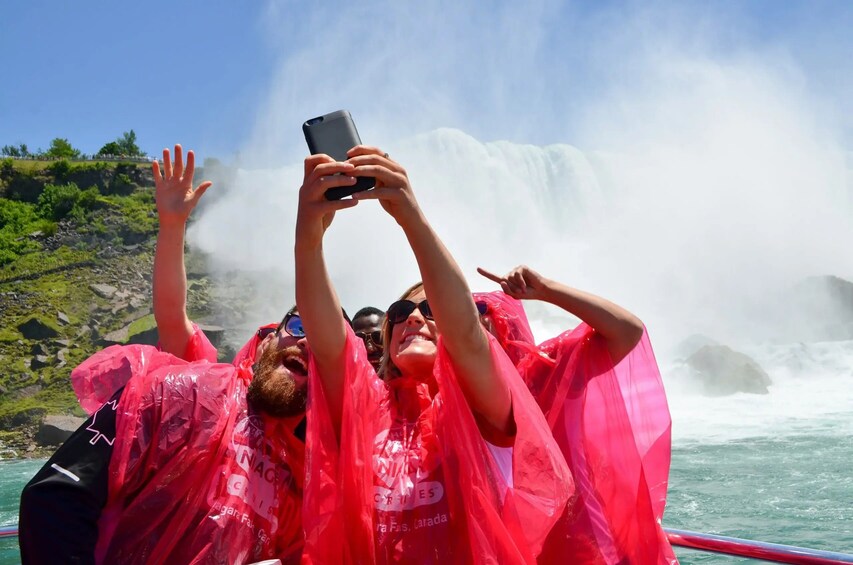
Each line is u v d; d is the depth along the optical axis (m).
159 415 2.11
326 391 2.24
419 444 2.28
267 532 2.16
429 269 2.03
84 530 1.93
